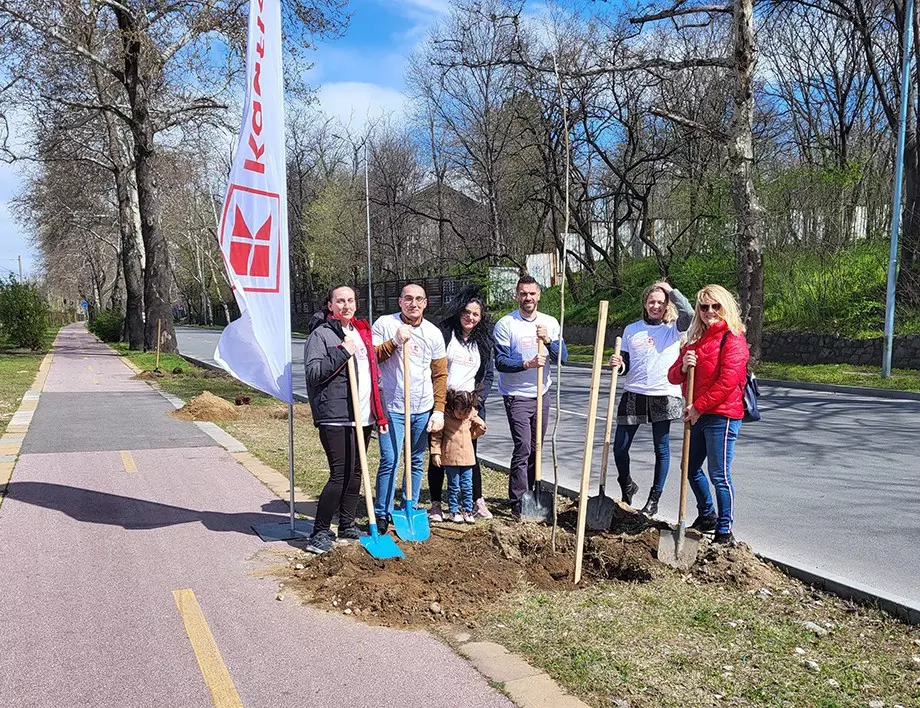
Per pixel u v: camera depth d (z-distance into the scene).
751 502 6.63
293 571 4.64
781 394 15.11
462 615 3.96
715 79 25.88
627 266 31.11
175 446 8.91
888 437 9.84
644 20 16.03
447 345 5.89
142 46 21.73
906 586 4.50
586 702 3.06
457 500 5.92
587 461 4.57
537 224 32.59
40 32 21.09
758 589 4.31
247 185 5.10
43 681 3.27
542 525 5.45
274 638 3.70
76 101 24.41
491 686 3.21
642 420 5.89
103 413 11.74
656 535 5.13
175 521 5.75
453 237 41.00
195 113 25.62
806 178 21.81
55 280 83.88
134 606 4.09
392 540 4.93
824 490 7.04
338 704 3.07
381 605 4.04
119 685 3.24
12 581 4.45
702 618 3.90
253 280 5.14
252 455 8.38
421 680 3.27
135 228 29.41
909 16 15.50
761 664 3.39
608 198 33.03
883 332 17.67
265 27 5.19
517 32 22.61
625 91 26.05
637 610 4.02
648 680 3.23
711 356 4.96
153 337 26.42
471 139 33.19
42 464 7.82
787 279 20.94
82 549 5.06
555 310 30.73
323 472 7.51
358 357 5.12
